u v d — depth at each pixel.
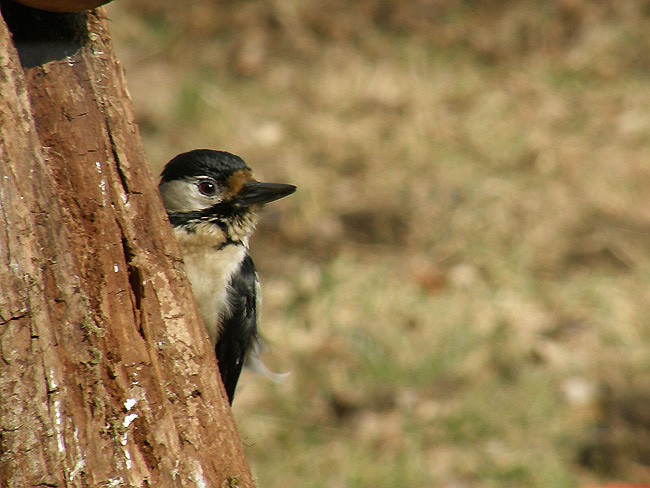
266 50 18.67
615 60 18.09
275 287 12.91
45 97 4.45
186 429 4.56
